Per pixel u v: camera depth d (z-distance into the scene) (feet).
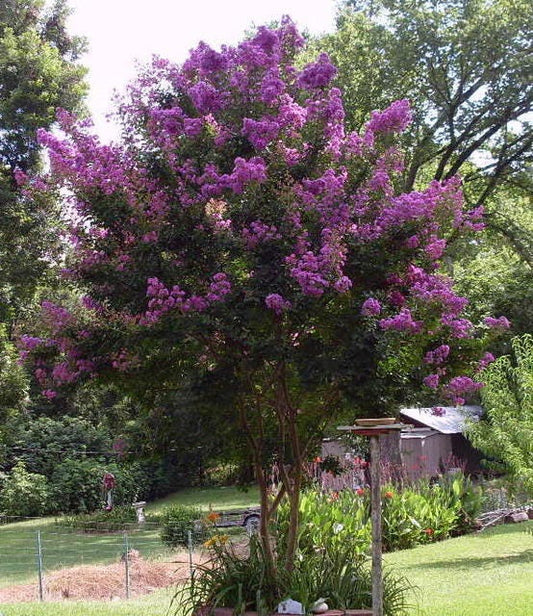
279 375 21.57
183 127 21.80
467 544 47.52
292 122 21.62
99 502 92.38
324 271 18.98
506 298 78.64
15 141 70.85
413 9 74.59
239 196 20.65
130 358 21.03
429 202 20.48
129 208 20.79
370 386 18.70
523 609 27.45
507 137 84.43
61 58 78.02
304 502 41.47
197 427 21.57
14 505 88.63
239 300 19.56
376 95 74.95
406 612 24.54
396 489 54.24
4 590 41.55
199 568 23.48
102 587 40.98
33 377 77.51
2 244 67.82
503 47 73.20
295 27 23.52
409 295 20.84
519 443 43.68
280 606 21.34
